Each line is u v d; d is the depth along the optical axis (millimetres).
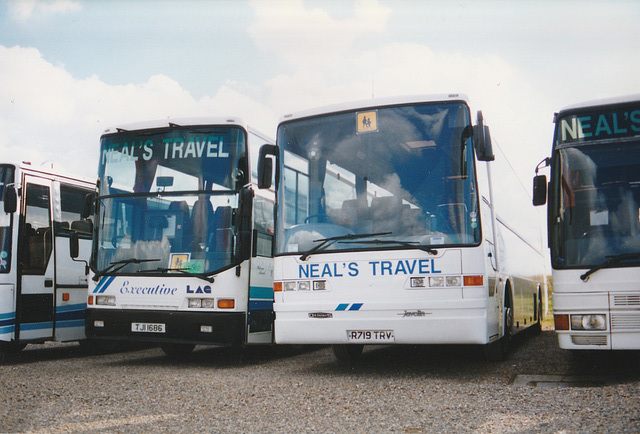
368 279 8477
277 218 9211
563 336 7988
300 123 9430
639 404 6188
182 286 10008
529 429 5492
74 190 12516
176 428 5809
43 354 12734
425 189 8586
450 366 9586
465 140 8633
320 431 5660
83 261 12531
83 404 6902
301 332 8680
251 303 10172
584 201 8203
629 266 7762
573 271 7992
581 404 6344
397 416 6172
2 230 11070
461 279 8180
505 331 10180
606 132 8367
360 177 8875
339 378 8641
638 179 8117
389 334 8297
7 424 5957
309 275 8750
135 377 8945
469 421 5871
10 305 10867
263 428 5785
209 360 11203
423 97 8938
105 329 10297
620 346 7684
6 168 11234
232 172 10297
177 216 10328
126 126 10953
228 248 10023
